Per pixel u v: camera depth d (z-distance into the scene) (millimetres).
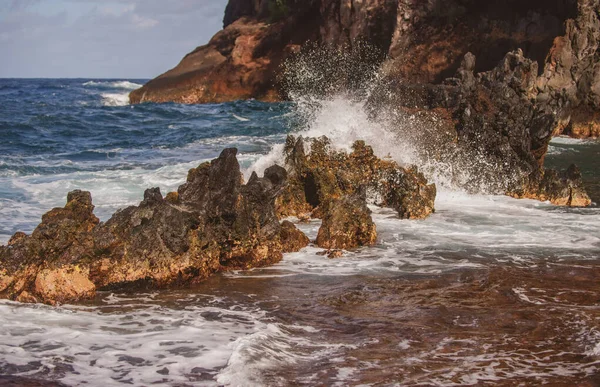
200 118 34062
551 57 28656
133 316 6625
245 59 53562
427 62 40875
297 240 9469
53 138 24000
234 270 8453
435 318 6578
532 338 6023
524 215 11828
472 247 9586
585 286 7711
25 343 5793
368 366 5395
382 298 7246
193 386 5020
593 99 27734
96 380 5098
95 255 7406
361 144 12516
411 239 10016
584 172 17312
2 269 7086
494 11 39469
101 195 13242
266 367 5289
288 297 7301
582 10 28781
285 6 57094
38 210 12000
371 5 45906
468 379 5168
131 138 24547
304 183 11742
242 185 8828
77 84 100062
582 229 10750
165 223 7742
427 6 41438
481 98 15391
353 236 9602
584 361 5523
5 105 43406
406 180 11727
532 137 14812
